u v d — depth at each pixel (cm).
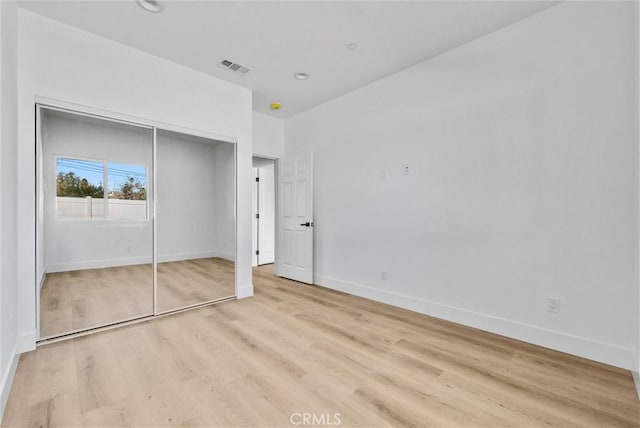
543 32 225
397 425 144
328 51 281
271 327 266
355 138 369
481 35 257
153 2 214
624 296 195
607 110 200
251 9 221
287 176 461
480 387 176
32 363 199
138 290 346
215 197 367
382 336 247
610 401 162
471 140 266
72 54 241
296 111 441
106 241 325
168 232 364
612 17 198
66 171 291
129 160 330
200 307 321
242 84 351
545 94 225
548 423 146
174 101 301
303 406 158
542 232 228
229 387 174
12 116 197
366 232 359
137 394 167
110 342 233
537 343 230
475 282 265
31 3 213
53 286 288
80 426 142
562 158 218
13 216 199
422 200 303
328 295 370
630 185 193
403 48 277
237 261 354
